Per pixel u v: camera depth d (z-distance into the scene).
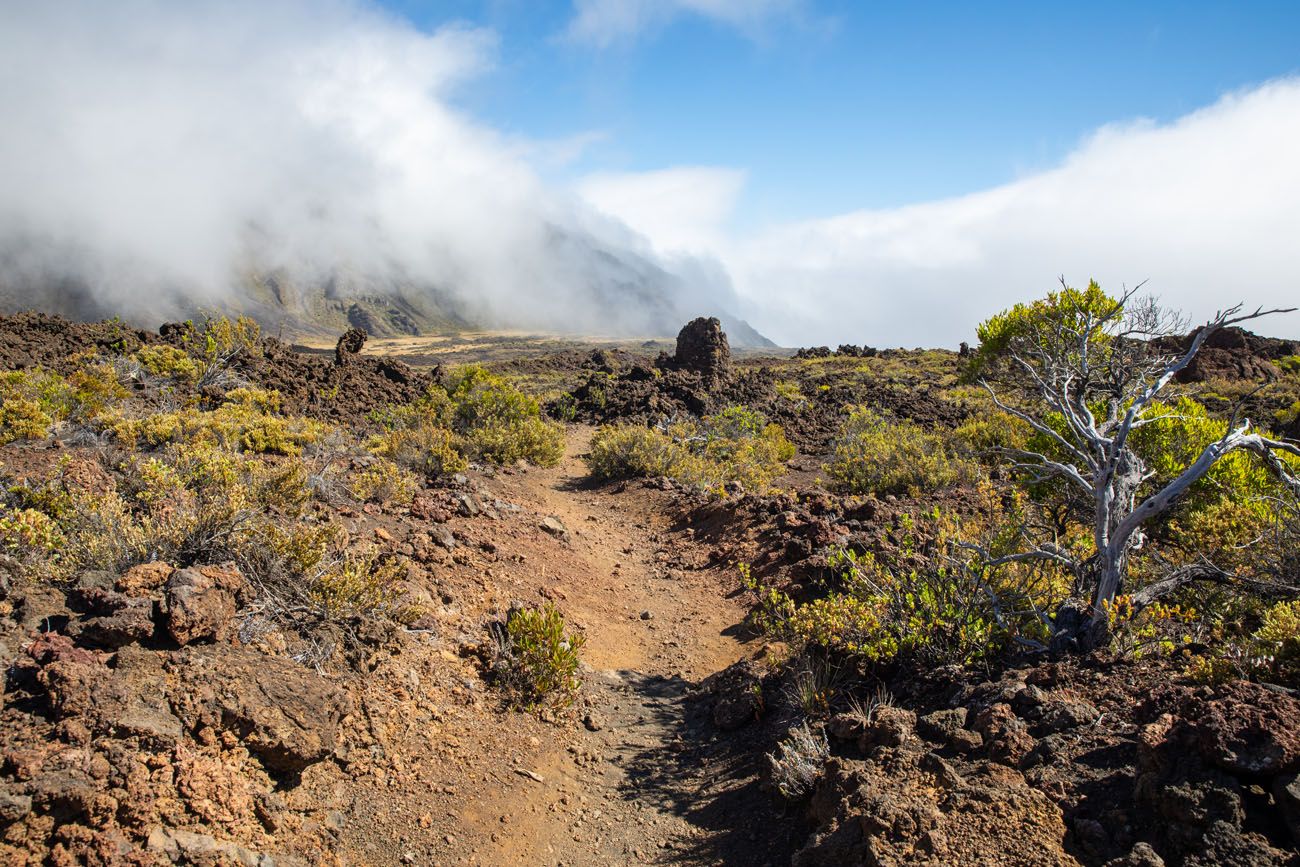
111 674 4.22
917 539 8.91
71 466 6.84
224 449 9.98
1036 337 10.45
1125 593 5.99
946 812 3.79
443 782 4.96
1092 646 5.27
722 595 9.43
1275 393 24.19
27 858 3.35
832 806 4.16
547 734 5.85
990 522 8.63
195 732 4.21
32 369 12.67
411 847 4.39
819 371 46.91
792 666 6.31
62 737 3.78
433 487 11.69
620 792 5.27
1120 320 7.63
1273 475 8.94
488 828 4.68
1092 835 3.53
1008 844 3.54
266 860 3.87
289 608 5.51
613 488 15.50
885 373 43.47
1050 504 10.04
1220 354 29.56
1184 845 3.29
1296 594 5.71
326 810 4.41
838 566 8.09
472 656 6.45
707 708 6.41
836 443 21.17
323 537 6.32
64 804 3.52
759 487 15.99
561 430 20.42
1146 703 4.31
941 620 5.73
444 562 8.20
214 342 17.83
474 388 20.70
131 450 8.84
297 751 4.42
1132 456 6.25
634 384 29.62
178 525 5.72
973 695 5.00
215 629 4.83
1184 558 7.02
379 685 5.48
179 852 3.65
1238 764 3.42
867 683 5.84
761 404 28.66
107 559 5.25
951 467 14.62
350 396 20.09
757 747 5.52
